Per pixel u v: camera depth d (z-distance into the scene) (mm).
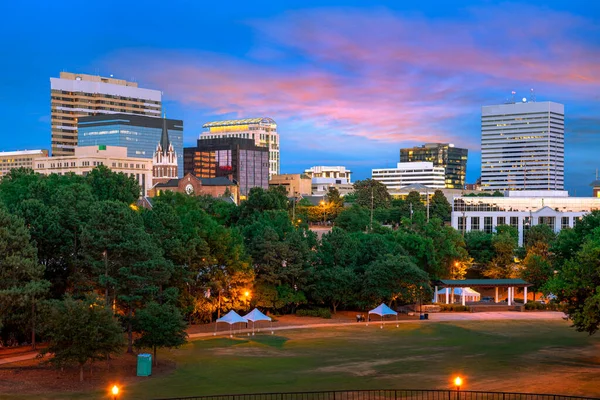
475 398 51469
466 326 99688
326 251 117000
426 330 95500
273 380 61281
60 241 82750
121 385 59688
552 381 58812
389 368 66875
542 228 161500
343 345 82375
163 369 67312
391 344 83125
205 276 98188
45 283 73938
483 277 149250
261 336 89750
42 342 81750
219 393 55375
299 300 109562
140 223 86000
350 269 111500
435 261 128500
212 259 97625
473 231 170125
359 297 111062
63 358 61094
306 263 111062
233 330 94938
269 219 129625
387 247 121062
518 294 140125
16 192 106312
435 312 117125
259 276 109062
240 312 109688
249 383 60000
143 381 61500
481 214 195625
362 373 64312
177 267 89312
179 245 90250
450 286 121688
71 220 84625
